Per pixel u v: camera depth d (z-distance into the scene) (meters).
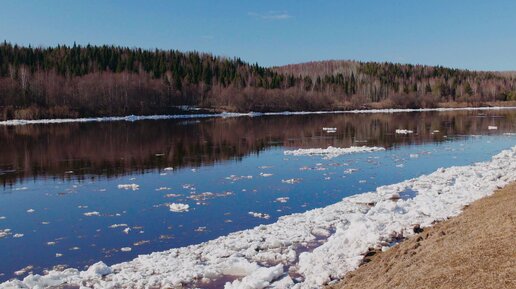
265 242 13.67
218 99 114.06
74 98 90.56
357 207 17.52
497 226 9.88
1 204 20.27
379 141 42.56
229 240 14.13
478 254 8.58
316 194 21.11
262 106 113.19
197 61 139.25
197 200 20.39
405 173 25.95
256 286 10.48
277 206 19.09
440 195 17.80
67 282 11.45
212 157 33.81
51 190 23.02
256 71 145.00
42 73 94.25
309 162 30.77
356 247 12.20
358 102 131.25
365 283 9.59
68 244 14.79
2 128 61.72
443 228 11.84
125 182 24.83
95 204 20.02
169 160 32.47
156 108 100.88
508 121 66.50
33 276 11.45
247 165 29.98
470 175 22.73
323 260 11.59
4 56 105.62
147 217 17.75
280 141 43.97
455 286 7.66
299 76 164.50
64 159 33.16
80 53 120.19
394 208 15.93
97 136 49.34
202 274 11.48
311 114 102.06
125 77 99.75
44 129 59.53
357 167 28.30
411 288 8.16
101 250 14.18
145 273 11.73
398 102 130.00
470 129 53.75
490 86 147.12
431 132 50.56
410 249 10.79
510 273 7.46
